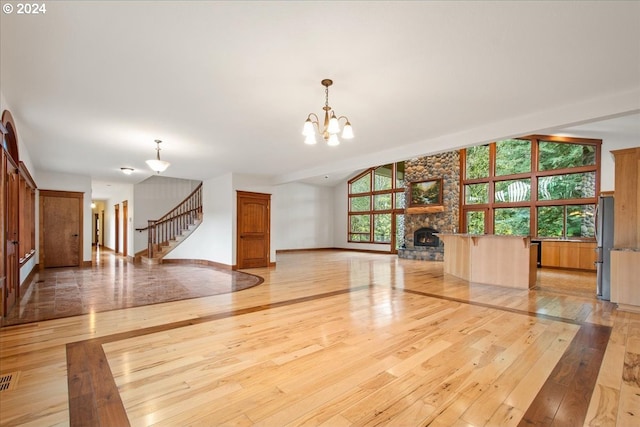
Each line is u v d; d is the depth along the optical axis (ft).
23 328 11.16
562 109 12.15
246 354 9.05
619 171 14.65
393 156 18.63
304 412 6.32
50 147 17.88
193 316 12.69
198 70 9.27
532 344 9.79
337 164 22.30
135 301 15.12
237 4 6.45
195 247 30.48
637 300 13.28
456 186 33.40
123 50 8.16
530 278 18.39
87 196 27.73
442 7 6.54
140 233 32.73
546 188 28.76
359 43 7.90
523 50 8.22
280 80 9.93
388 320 12.21
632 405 6.53
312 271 25.50
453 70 9.30
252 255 27.61
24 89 10.40
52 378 7.62
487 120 13.67
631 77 9.69
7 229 12.52
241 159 21.57
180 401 6.68
